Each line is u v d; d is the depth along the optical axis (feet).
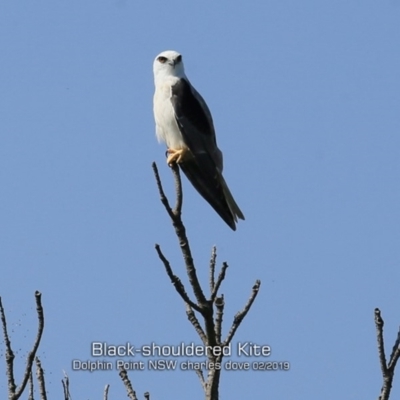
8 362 21.85
